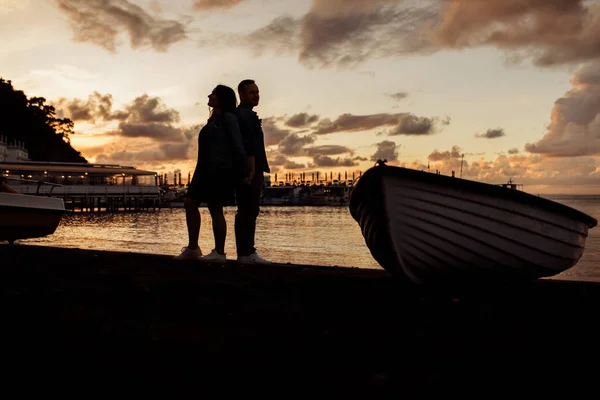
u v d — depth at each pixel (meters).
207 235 28.33
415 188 4.21
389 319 3.43
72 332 3.05
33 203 11.09
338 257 16.56
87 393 2.07
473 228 4.29
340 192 138.62
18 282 4.90
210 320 3.39
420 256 4.34
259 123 6.46
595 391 2.10
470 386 2.15
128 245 19.20
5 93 119.19
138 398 2.02
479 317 3.49
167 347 2.75
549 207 4.47
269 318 3.45
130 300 4.05
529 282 5.09
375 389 2.12
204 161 6.41
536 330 3.14
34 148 120.19
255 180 6.47
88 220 46.59
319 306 3.86
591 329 3.16
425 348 2.74
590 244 22.17
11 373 2.32
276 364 2.46
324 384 2.18
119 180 63.75
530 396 2.04
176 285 4.74
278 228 37.84
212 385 2.17
